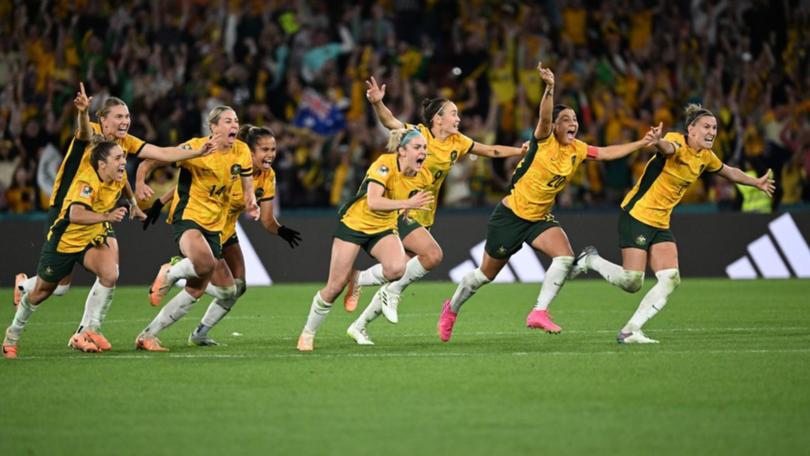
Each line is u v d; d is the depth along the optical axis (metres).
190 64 80.44
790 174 83.69
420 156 34.38
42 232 66.62
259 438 22.20
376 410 24.89
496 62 84.06
